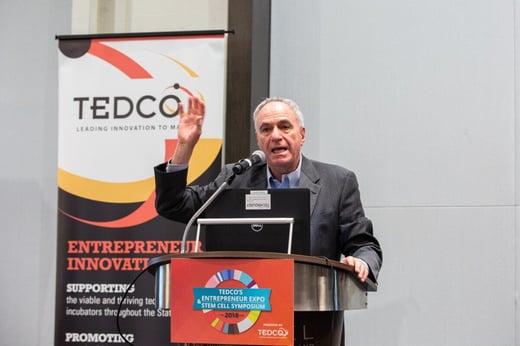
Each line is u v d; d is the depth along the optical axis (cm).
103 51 369
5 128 441
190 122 247
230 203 217
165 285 196
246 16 387
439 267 374
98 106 366
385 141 388
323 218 260
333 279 195
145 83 364
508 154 373
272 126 260
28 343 425
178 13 416
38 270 429
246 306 185
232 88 385
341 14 402
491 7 383
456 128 380
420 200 381
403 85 390
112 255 360
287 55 407
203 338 187
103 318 357
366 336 379
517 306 364
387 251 382
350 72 397
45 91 439
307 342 200
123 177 362
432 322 372
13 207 435
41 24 444
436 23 389
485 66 380
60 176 366
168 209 254
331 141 395
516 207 369
